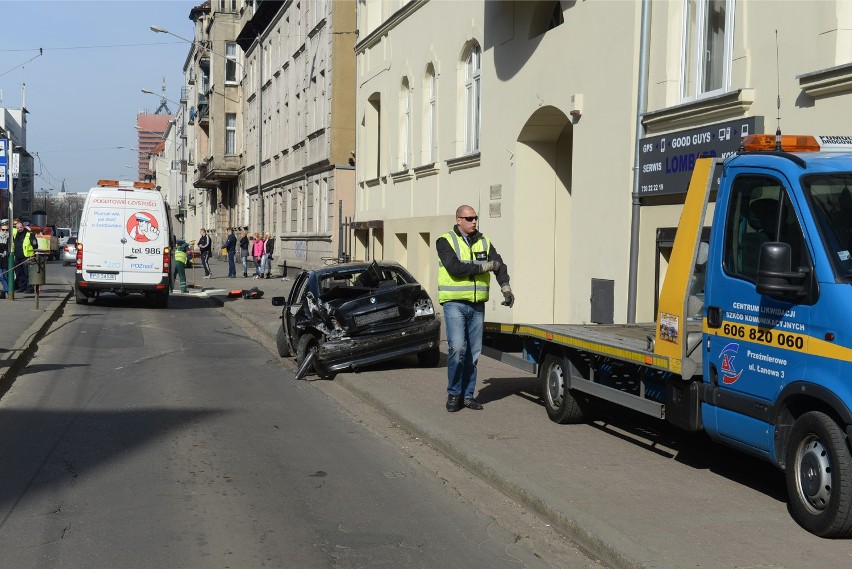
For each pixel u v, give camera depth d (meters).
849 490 5.11
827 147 6.36
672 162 11.04
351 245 29.08
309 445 8.20
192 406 10.05
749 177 6.17
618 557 5.10
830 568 4.85
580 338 7.94
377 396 10.23
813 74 8.75
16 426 8.87
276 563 5.14
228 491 6.61
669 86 11.46
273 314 20.89
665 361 6.60
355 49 27.58
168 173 107.75
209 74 59.62
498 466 7.02
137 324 19.17
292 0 37.06
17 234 26.25
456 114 19.19
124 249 22.58
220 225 61.53
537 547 5.53
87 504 6.24
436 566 5.15
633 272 11.94
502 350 9.95
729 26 10.49
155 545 5.40
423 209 21.45
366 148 26.73
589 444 7.86
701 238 6.53
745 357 5.95
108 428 8.80
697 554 5.04
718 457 7.45
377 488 6.78
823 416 5.29
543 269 16.36
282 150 40.00
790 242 5.65
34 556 5.20
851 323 5.07
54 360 13.66
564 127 15.76
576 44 13.67
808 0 8.95
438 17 20.14
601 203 12.91
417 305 12.42
